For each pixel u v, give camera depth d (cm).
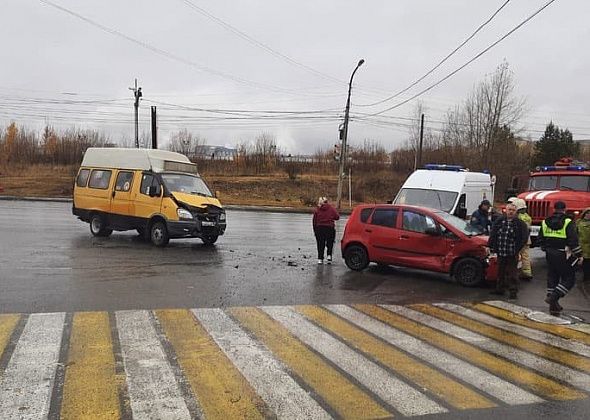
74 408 439
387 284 1075
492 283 1099
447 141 4969
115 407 445
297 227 2288
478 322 795
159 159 1580
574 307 928
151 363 553
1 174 4847
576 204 1458
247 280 1051
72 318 716
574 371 584
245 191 4338
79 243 1497
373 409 461
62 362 546
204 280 1029
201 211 1490
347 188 4628
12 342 605
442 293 1009
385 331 720
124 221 1570
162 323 709
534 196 1520
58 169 5247
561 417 457
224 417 434
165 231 1484
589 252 1200
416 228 1152
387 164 5681
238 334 672
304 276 1127
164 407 448
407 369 568
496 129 4391
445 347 657
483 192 1752
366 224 1211
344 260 1275
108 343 613
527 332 748
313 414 446
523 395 506
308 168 5519
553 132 6353
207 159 5684
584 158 6894
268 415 441
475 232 1150
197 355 584
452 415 454
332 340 664
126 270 1102
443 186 1617
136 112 4212
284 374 537
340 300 907
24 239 1546
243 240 1739
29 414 426
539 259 1596
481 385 529
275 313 792
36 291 875
